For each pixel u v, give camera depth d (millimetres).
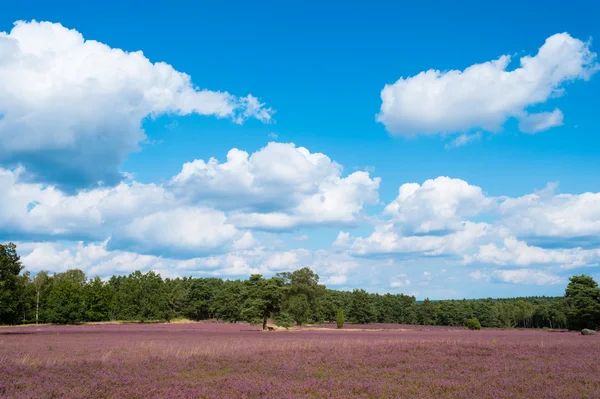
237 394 16891
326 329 108125
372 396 16859
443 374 21953
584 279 105188
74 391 17438
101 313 144500
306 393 17266
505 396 16500
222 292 167000
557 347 36375
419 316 193000
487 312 185625
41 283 138750
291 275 132125
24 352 33500
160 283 173875
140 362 25922
